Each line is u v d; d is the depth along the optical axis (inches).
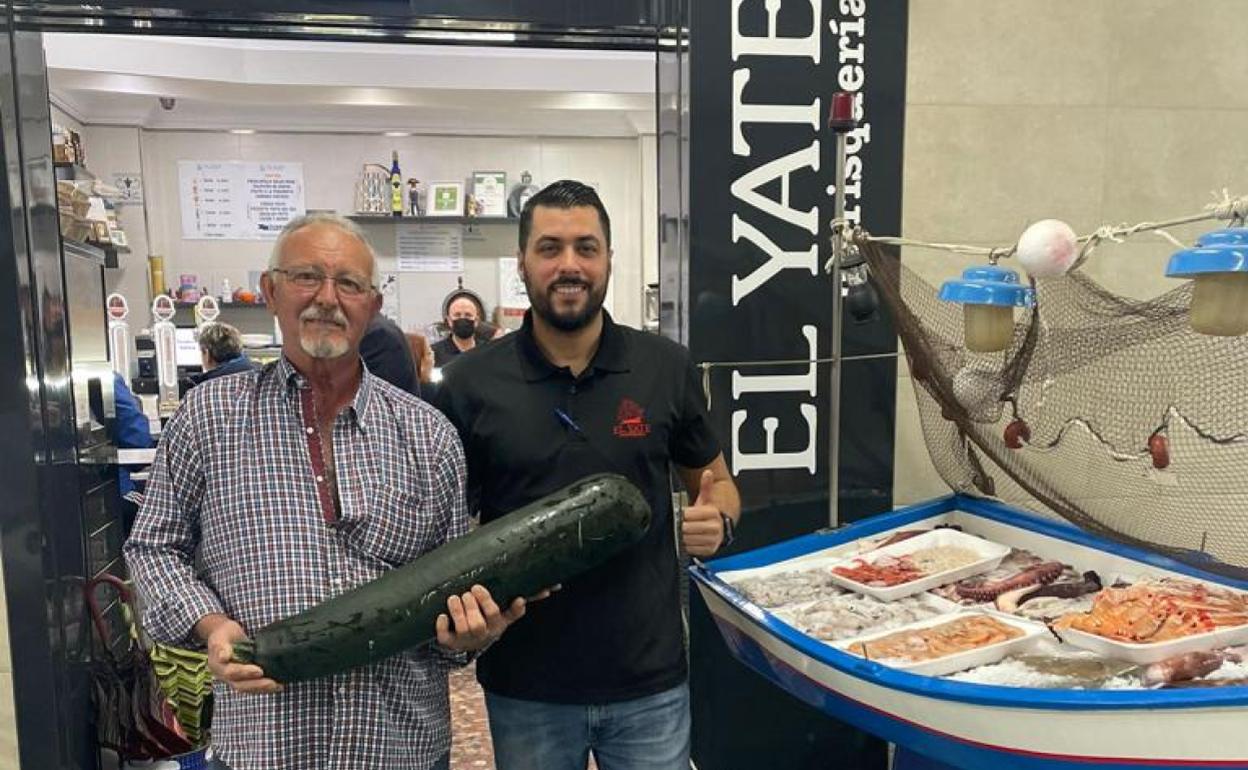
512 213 240.2
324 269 51.3
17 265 76.4
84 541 89.5
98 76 196.9
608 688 59.5
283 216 236.8
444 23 82.4
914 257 88.0
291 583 51.2
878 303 77.7
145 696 88.6
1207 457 60.8
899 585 65.6
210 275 235.6
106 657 89.0
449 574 48.8
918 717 51.3
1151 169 90.7
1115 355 61.8
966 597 64.9
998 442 72.3
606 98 220.1
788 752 89.6
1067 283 61.4
